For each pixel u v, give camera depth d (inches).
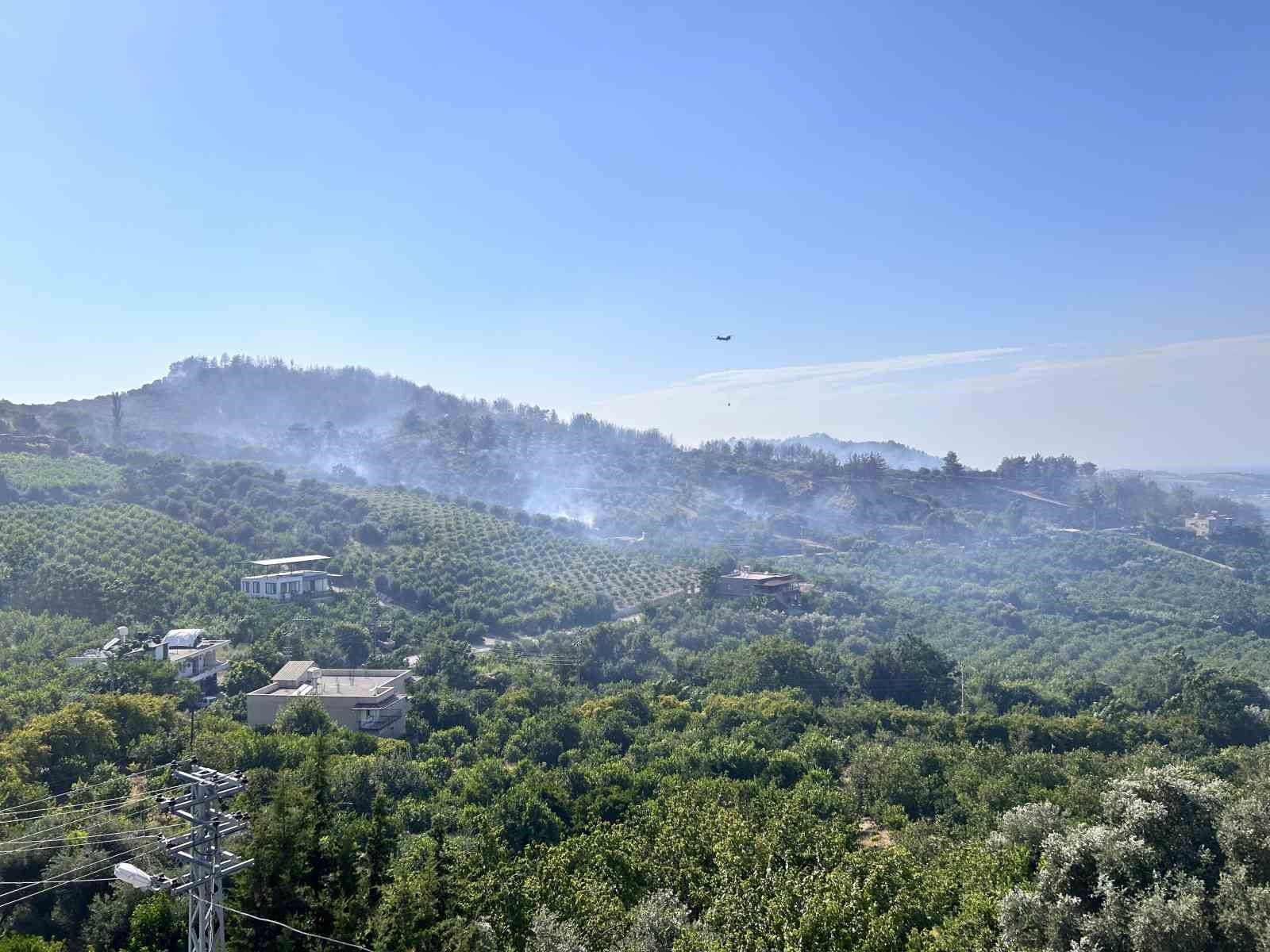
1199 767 2165.4
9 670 2400.3
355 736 2240.4
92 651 2726.4
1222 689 2994.6
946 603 5472.4
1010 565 6594.5
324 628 3494.1
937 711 2910.9
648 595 4953.3
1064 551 6973.4
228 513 4842.5
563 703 2930.6
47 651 2731.3
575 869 1529.3
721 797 1958.7
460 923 1205.1
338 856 1290.6
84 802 1635.1
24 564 3257.9
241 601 3607.3
